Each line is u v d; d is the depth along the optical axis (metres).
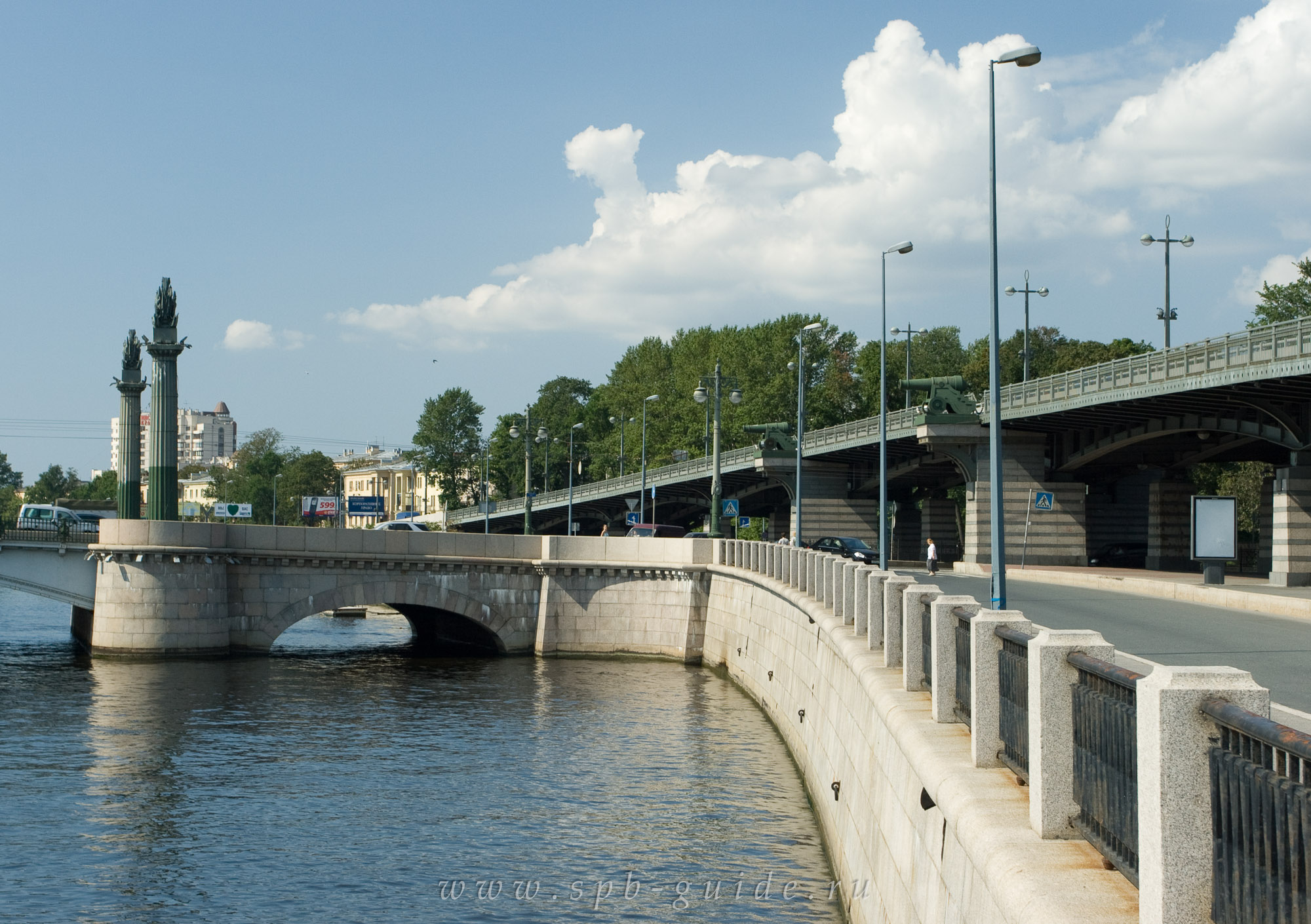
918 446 72.75
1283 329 40.88
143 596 52.44
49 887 22.02
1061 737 8.17
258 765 31.95
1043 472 65.94
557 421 172.75
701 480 95.88
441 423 177.12
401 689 46.25
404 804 27.72
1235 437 58.56
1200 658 21.89
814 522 86.12
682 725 38.12
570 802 27.77
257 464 199.12
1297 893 4.96
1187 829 5.95
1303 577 46.47
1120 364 51.06
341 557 55.47
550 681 49.16
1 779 30.05
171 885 22.09
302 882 22.22
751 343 130.38
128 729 36.81
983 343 128.75
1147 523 80.81
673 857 23.22
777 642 38.66
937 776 10.20
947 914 9.72
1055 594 41.50
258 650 54.88
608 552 58.28
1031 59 25.06
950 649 12.59
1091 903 6.71
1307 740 4.94
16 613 87.62
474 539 57.75
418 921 20.12
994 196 25.12
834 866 21.58
